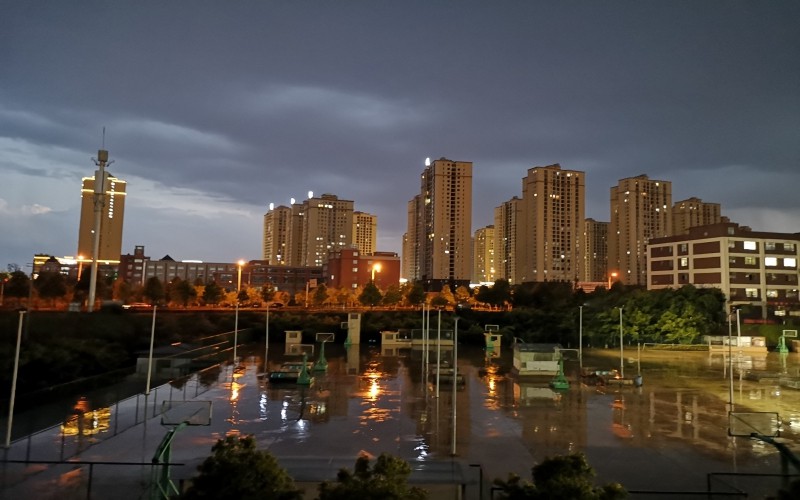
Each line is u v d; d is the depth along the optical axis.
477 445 26.70
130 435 27.69
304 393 39.62
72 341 48.38
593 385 44.16
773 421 26.75
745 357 64.12
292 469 19.75
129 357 54.62
